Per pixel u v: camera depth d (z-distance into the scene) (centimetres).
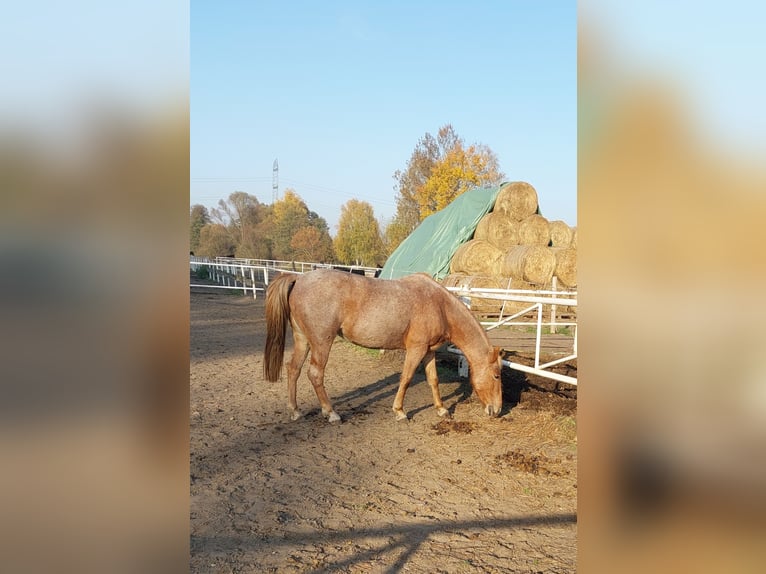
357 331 505
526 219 1416
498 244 1399
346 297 501
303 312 497
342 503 326
